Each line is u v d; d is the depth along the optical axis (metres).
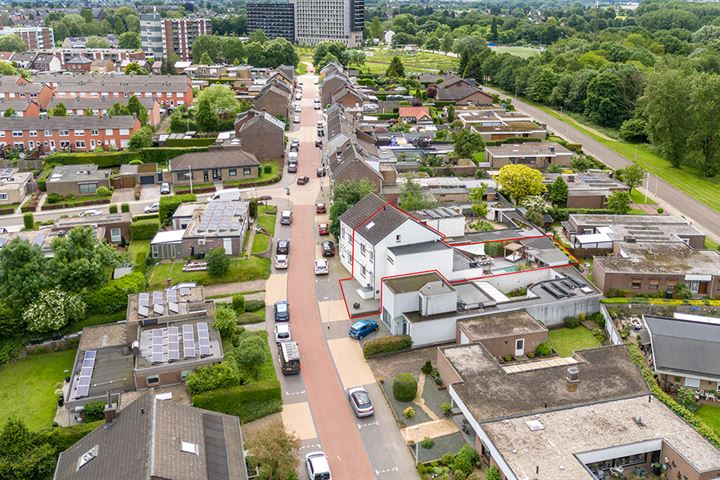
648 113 146.25
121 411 51.09
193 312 71.38
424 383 66.31
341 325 77.25
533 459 50.59
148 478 40.84
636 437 53.44
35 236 96.25
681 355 66.81
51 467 53.75
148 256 94.25
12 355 72.12
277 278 88.94
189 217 102.12
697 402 64.62
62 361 71.88
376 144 146.88
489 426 54.41
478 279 83.25
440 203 108.62
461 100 199.25
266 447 51.41
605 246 95.25
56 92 199.38
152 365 62.81
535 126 164.12
